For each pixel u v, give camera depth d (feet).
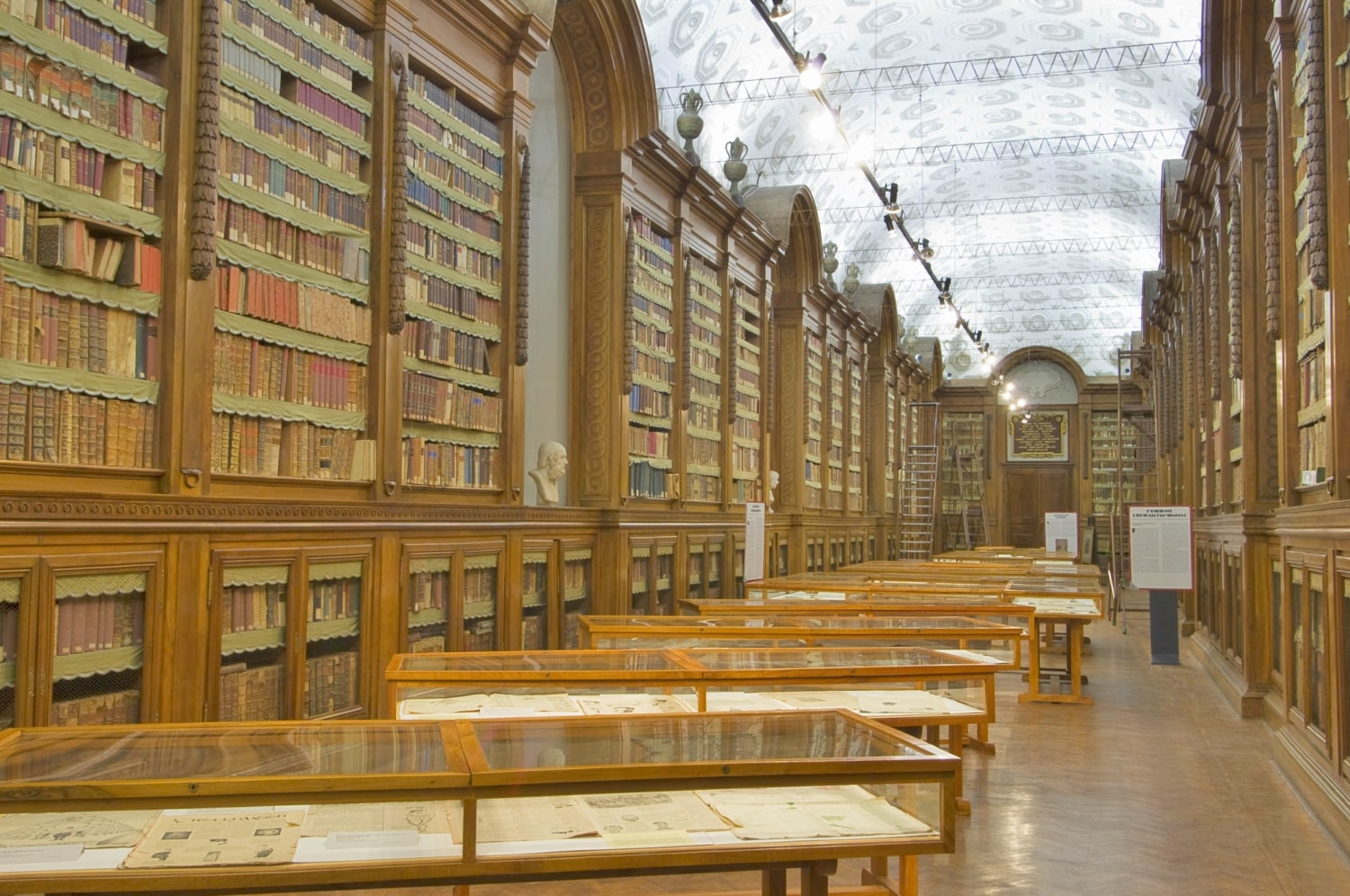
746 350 51.78
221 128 19.06
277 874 8.67
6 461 14.93
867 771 9.72
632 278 36.94
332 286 22.24
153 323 17.71
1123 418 112.27
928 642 21.76
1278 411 30.94
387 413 23.58
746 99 56.24
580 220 36.94
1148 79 64.54
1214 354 41.60
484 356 28.63
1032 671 33.27
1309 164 21.52
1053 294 111.45
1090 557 106.01
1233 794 21.47
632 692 15.99
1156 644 43.55
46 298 15.83
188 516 17.44
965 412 115.85
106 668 16.14
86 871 8.57
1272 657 29.73
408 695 15.47
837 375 71.31
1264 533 30.55
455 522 25.48
